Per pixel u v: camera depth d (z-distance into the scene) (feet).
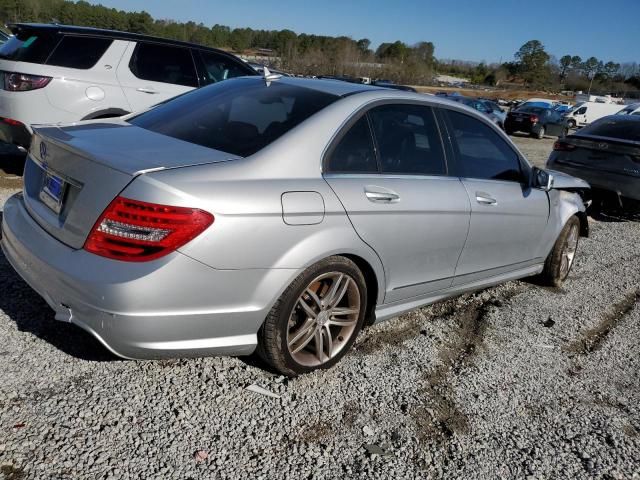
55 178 9.35
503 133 14.17
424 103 12.12
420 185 11.32
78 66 20.71
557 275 16.92
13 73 19.95
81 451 7.95
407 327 13.14
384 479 8.29
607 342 13.88
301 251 9.18
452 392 10.71
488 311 14.74
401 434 9.32
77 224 8.52
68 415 8.60
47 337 10.50
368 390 10.35
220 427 8.85
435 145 12.10
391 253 10.82
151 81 22.44
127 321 8.02
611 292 17.56
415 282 11.77
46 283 8.73
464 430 9.66
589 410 10.75
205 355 8.98
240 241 8.50
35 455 7.76
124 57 21.74
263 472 8.08
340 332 10.78
